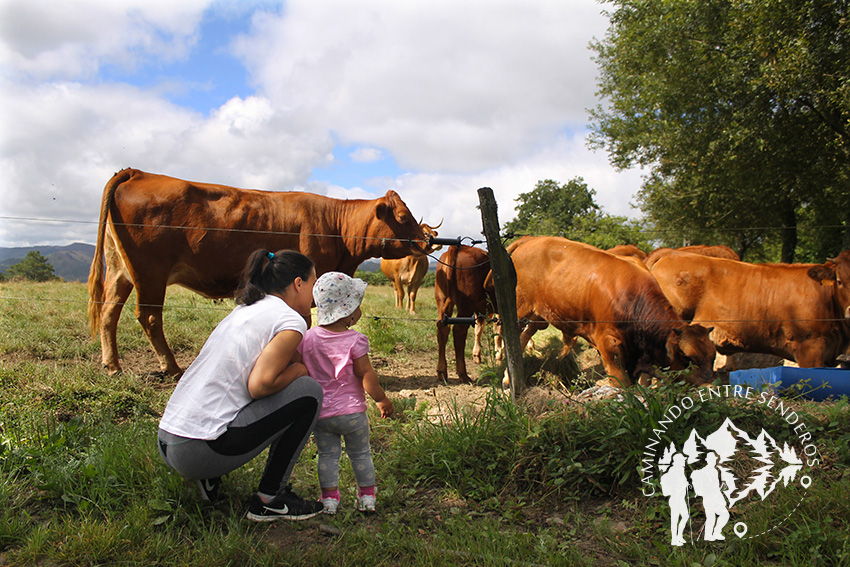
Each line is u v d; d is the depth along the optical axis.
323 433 2.84
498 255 3.98
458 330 6.40
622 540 2.62
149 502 2.69
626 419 3.21
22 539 2.51
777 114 11.77
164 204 5.23
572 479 3.10
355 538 2.57
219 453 2.52
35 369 4.95
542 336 8.80
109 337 5.33
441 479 3.22
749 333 5.90
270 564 2.37
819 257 19.00
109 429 3.62
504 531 2.72
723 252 8.01
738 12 10.93
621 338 5.06
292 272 2.78
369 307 12.16
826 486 2.80
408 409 4.58
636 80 14.30
